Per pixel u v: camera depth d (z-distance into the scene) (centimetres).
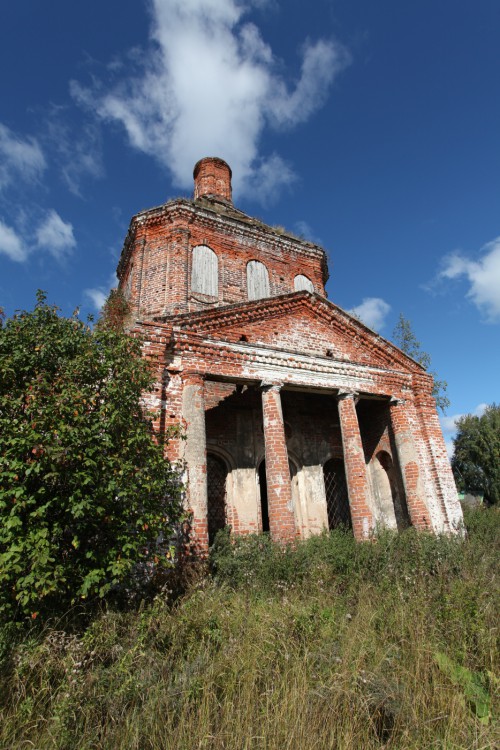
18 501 528
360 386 1323
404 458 1338
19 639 493
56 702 383
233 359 1123
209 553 900
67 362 671
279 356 1200
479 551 971
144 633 505
